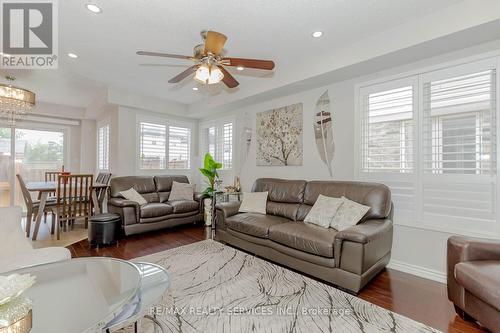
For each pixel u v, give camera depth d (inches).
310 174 148.5
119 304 57.0
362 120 125.8
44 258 77.0
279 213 137.9
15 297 45.8
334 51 118.8
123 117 192.4
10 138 213.8
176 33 104.9
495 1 77.5
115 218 140.1
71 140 245.3
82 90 186.5
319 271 94.3
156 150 213.5
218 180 201.6
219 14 91.4
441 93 102.3
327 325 69.9
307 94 150.2
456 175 98.7
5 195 210.4
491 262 70.5
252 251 122.0
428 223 104.7
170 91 185.2
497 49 90.0
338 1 84.1
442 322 71.9
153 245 139.4
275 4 85.7
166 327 68.7
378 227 96.2
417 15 91.8
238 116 198.4
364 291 90.1
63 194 154.9
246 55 125.0
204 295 85.5
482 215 92.8
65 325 50.1
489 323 63.1
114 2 84.4
